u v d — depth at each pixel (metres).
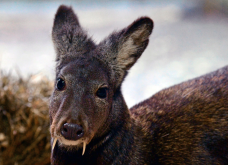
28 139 9.77
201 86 8.02
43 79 10.95
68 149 6.61
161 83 16.20
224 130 7.47
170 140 7.47
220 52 20.56
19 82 10.77
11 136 9.65
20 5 32.53
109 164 6.67
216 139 7.46
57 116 5.94
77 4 34.12
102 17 29.38
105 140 6.64
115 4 34.84
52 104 6.35
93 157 6.67
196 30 26.28
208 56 19.81
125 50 7.00
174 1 35.47
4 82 10.43
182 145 7.45
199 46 21.91
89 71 6.30
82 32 7.11
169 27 27.41
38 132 9.78
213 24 28.36
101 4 34.59
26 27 25.19
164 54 20.56
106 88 6.41
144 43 7.13
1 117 9.80
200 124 7.55
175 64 18.64
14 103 9.95
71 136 5.82
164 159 7.41
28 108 9.97
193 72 17.25
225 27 27.12
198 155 7.37
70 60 6.61
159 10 32.81
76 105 5.96
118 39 6.96
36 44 21.45
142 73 17.61
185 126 7.55
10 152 9.65
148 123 7.45
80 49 6.84
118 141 6.71
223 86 7.90
